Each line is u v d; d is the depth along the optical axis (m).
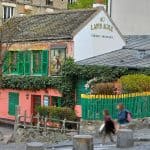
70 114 41.03
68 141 34.06
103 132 29.58
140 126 36.06
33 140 36.34
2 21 70.31
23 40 50.12
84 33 46.59
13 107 51.12
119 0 55.72
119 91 37.84
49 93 47.16
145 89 38.47
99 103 36.66
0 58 50.97
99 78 42.66
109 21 48.78
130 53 48.12
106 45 48.53
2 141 36.81
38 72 48.72
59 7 79.88
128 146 27.42
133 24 54.69
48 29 49.19
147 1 53.81
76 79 45.44
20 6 74.19
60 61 46.28
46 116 42.00
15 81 50.41
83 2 79.31
